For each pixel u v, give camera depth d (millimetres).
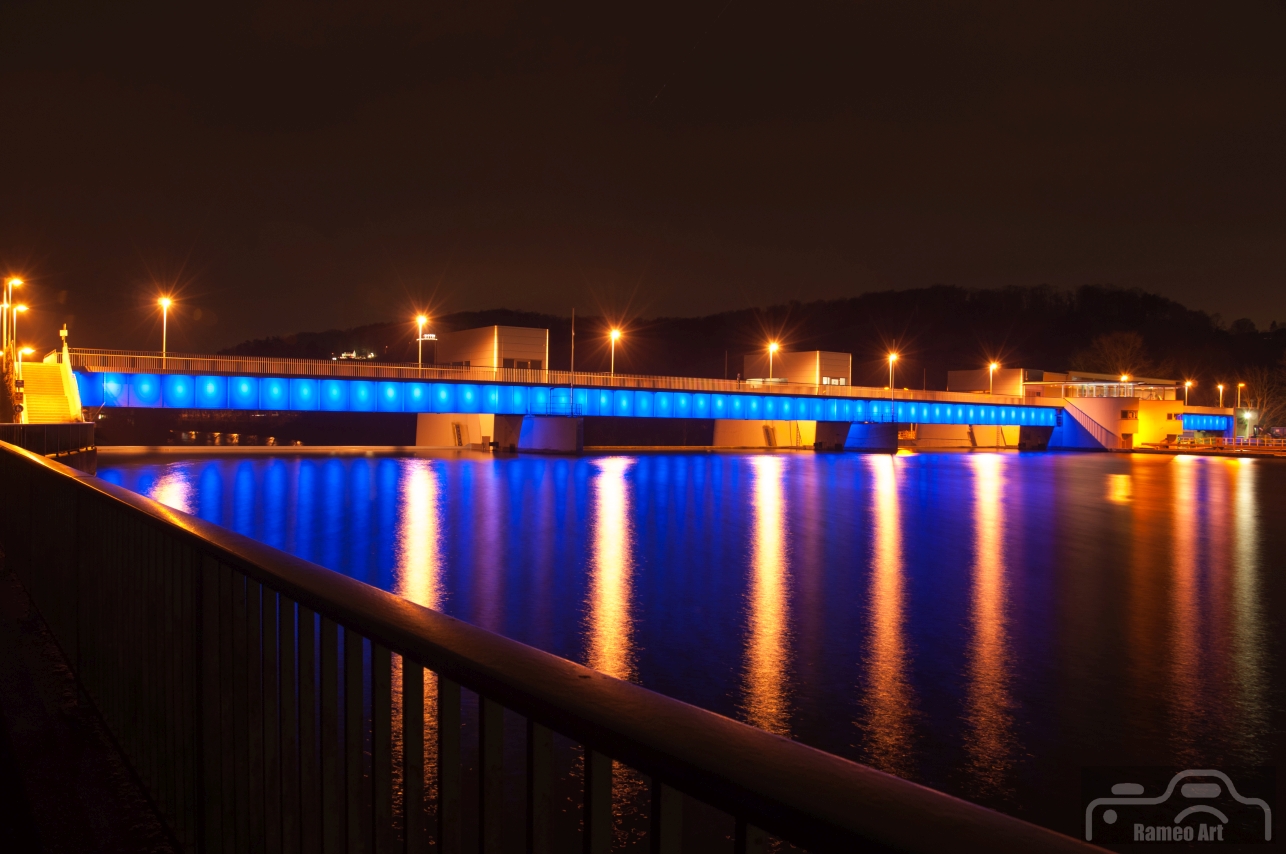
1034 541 36406
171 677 4094
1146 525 42781
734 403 96750
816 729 13945
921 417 113875
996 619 21875
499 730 1808
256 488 50562
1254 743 13539
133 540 4770
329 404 73062
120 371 63938
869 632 20219
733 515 42938
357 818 2455
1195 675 17078
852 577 27328
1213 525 43031
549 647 18594
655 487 56750
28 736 5223
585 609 22188
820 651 18453
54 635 6973
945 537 37062
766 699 15336
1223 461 104812
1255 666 17766
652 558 30156
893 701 15281
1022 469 85312
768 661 17641
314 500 45312
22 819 4273
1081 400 130250
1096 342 189375
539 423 93000
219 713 3539
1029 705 15164
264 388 69875
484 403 81625
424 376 77688
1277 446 132000
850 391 105875
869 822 1051
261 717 3197
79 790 4531
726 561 29844
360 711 2457
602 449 103625
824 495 54531
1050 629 20875
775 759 1271
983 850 955
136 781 4621
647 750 1361
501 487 54125
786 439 123438
